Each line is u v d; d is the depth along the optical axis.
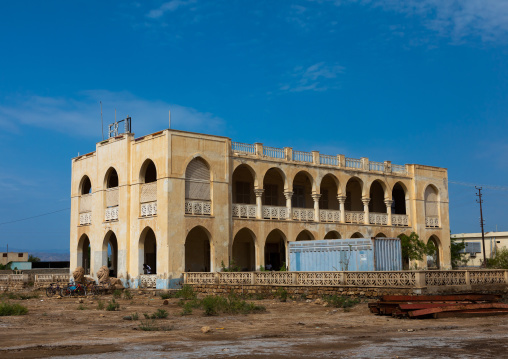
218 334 17.27
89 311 25.58
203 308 25.73
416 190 51.44
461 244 58.72
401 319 20.55
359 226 47.78
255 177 42.69
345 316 22.19
